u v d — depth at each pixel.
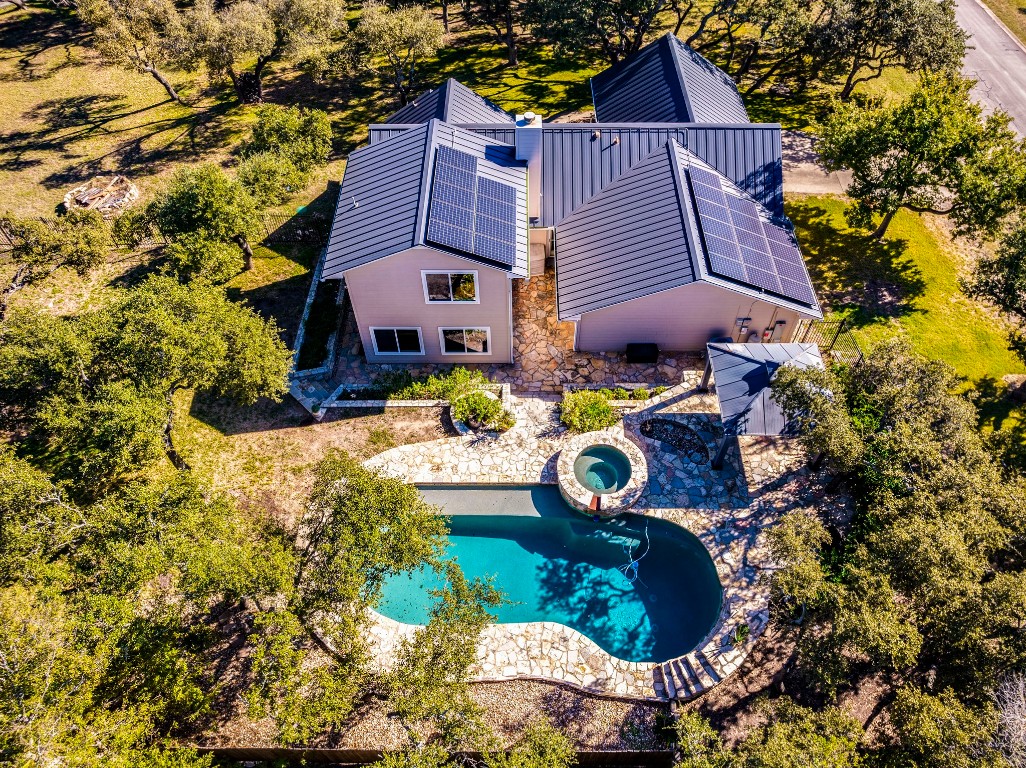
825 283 35.50
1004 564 21.80
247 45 42.12
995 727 16.47
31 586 21.19
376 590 21.19
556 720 21.72
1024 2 59.94
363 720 21.84
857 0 40.84
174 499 21.38
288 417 29.98
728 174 34.16
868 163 33.34
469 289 28.95
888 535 19.23
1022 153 31.92
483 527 26.72
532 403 30.50
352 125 46.34
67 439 24.52
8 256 36.44
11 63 52.47
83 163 43.12
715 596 24.77
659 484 27.30
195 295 25.73
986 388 31.14
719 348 27.39
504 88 49.69
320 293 34.81
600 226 32.41
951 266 36.53
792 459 27.98
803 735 16.89
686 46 41.62
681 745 18.62
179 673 19.77
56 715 17.47
